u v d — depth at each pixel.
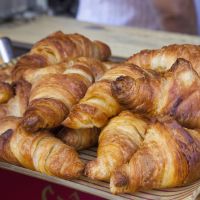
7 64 1.04
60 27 1.65
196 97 0.69
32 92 0.79
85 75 0.81
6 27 1.66
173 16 1.83
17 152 0.69
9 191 0.82
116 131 0.68
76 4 3.30
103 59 1.03
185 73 0.70
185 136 0.64
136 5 1.99
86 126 0.70
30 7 2.11
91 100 0.72
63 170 0.66
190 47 0.80
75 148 0.75
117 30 1.59
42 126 0.69
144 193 0.64
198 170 0.65
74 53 0.94
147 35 1.53
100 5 2.06
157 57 0.81
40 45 0.96
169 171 0.62
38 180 0.79
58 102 0.73
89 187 0.65
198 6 2.08
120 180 0.61
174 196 0.63
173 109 0.69
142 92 0.69
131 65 0.76
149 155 0.63
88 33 1.56
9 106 0.80
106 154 0.65
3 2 1.79
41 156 0.68
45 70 0.85
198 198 0.66
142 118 0.71
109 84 0.73
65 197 0.78
